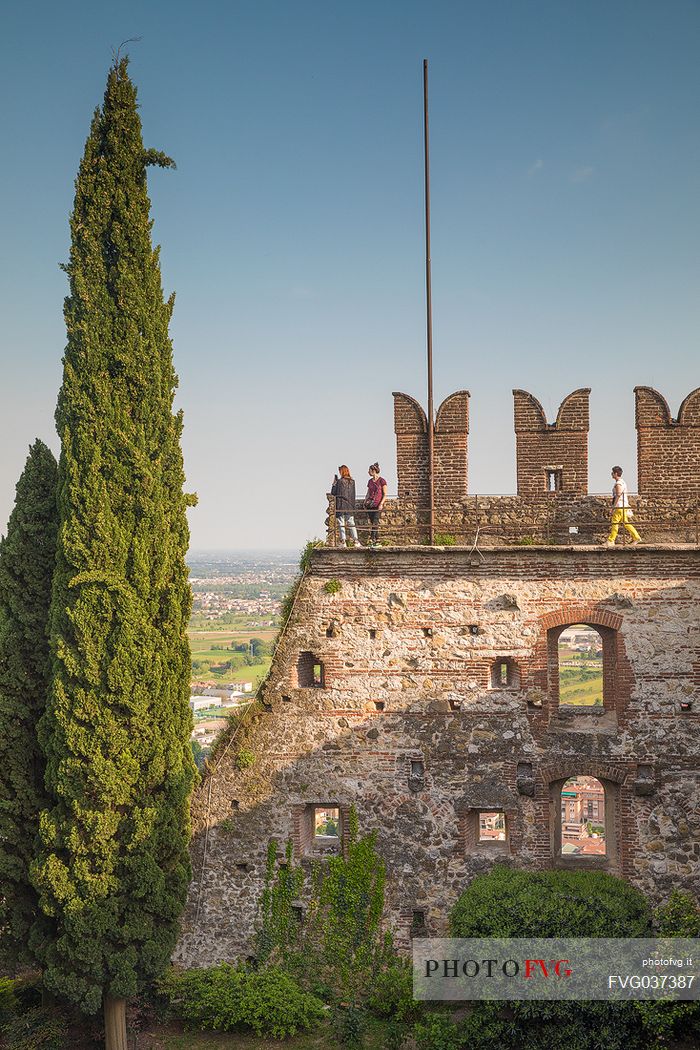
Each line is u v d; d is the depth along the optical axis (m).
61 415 21.58
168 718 21.59
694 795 23.44
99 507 20.95
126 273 21.44
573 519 24.89
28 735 22.22
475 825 24.80
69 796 20.73
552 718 24.20
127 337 21.42
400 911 24.00
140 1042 22.38
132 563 21.20
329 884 24.25
